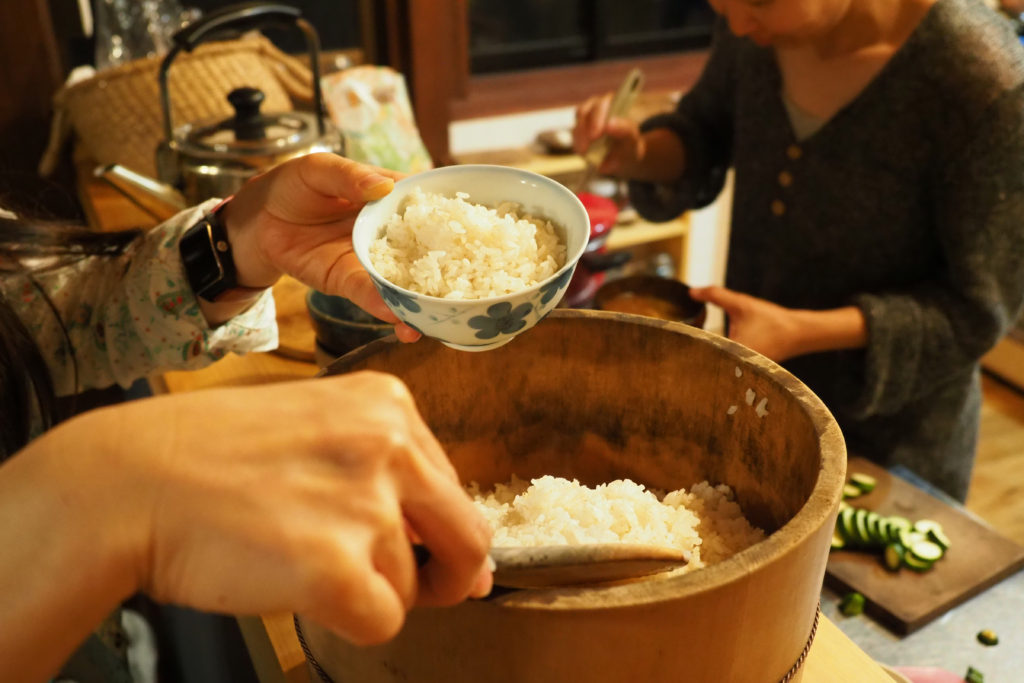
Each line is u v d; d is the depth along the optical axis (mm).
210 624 1240
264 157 1468
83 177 1944
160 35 2146
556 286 609
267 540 384
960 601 1079
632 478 872
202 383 1206
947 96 1281
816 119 1468
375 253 642
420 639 516
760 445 736
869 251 1476
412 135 1934
